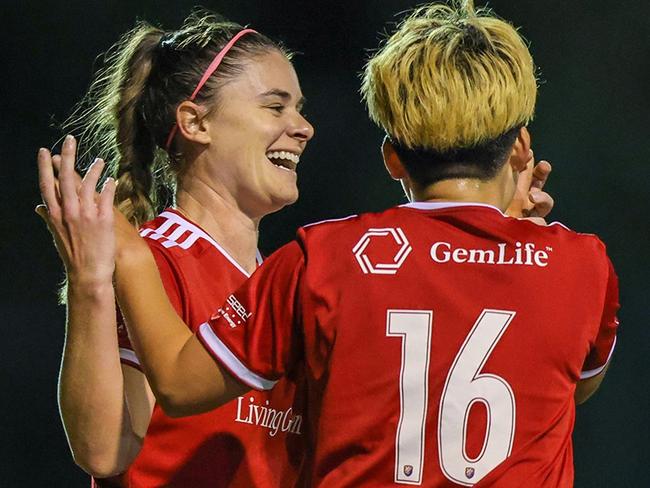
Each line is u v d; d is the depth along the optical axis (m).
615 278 7.24
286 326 7.00
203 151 9.52
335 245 7.00
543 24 33.94
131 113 9.84
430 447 6.62
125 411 7.86
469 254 6.90
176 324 7.52
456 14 7.38
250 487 8.67
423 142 7.04
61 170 7.52
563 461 6.91
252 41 9.63
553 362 6.79
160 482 8.58
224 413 8.62
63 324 31.52
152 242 9.04
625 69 33.62
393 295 6.80
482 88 6.93
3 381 30.47
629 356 30.22
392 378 6.70
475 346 6.71
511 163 7.38
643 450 28.33
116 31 33.41
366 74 7.46
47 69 33.38
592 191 33.22
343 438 6.73
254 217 9.74
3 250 32.06
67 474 28.78
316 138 33.19
